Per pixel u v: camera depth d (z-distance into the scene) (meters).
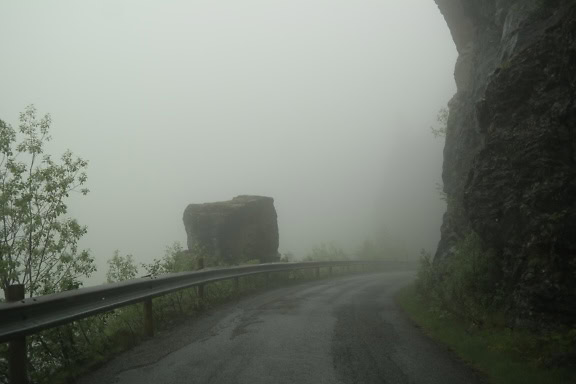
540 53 8.59
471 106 16.38
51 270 8.16
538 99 8.41
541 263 6.86
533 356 5.90
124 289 7.51
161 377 5.51
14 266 7.48
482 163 9.64
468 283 9.22
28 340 6.32
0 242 7.57
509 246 8.36
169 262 12.82
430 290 12.72
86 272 8.59
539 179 7.79
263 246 22.94
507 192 8.64
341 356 6.46
